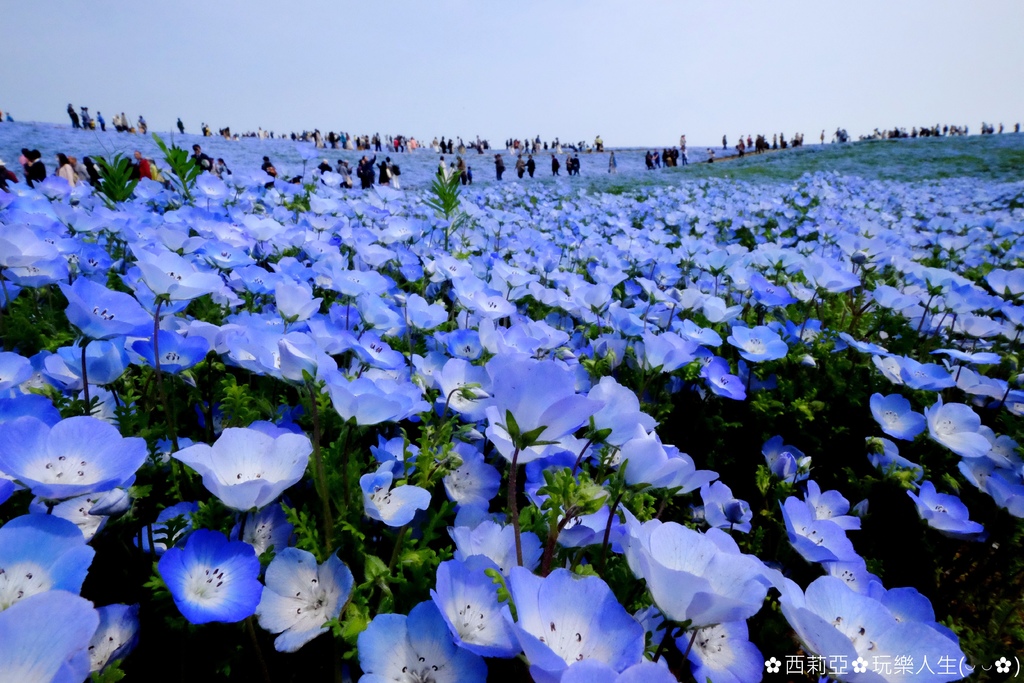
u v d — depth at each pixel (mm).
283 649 1354
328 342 2109
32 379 2301
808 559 2000
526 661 1236
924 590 2770
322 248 4430
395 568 1677
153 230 3807
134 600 1595
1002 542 2719
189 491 1912
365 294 2836
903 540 2861
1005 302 4750
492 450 2496
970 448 3008
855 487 3145
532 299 5012
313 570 1513
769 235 10836
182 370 2143
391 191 8219
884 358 3705
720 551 1351
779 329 4398
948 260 8477
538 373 1359
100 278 3635
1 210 4340
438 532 2059
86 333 1893
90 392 2256
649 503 2031
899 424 3244
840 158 43562
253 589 1296
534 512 1923
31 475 1373
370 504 1644
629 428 1718
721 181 27328
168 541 1613
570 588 1286
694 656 1692
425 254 5727
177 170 6648
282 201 7844
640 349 3076
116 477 1407
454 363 2453
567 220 10453
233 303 3330
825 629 1301
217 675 1528
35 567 1171
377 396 1603
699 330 3771
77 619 958
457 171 6855
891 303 4461
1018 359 4410
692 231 11391
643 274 6559
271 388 2508
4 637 907
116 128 46062
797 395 3732
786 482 2740
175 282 1938
